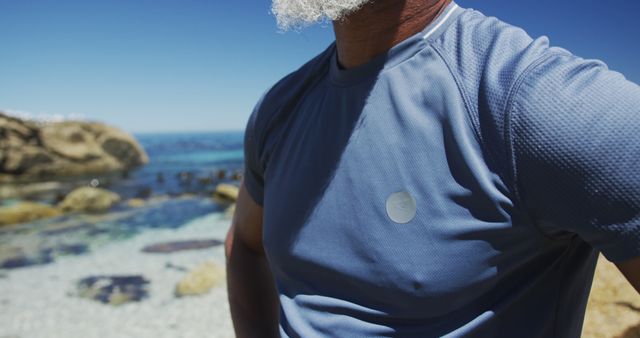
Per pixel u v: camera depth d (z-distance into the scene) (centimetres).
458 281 85
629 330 167
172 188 1900
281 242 109
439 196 83
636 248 69
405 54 89
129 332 562
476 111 79
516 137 74
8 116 2262
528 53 78
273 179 115
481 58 82
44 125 2464
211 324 580
